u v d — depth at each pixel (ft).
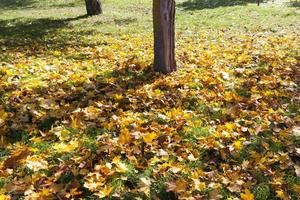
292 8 32.37
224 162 7.00
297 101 9.63
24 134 7.96
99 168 6.53
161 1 11.10
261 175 6.55
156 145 7.38
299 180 6.44
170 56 11.78
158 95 9.73
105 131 7.98
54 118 8.59
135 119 8.39
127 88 10.50
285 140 7.59
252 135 7.82
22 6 36.83
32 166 6.59
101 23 24.79
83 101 9.53
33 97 9.60
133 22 25.38
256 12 29.58
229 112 8.87
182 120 8.43
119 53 14.66
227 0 38.42
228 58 13.61
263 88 10.56
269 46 16.34
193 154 7.16
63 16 28.43
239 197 6.07
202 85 10.62
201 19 26.58
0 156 7.16
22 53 15.28
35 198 5.78
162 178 6.47
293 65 12.71
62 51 15.67
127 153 7.09
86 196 6.08
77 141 7.51
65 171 6.57
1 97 9.64
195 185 6.16
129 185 6.41
